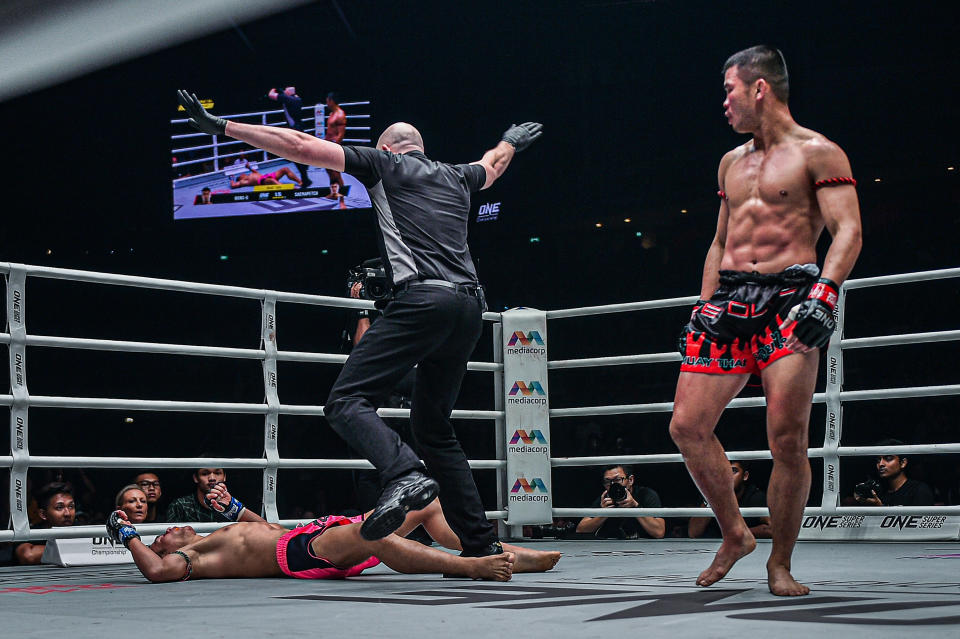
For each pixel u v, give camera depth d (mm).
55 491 5059
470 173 2883
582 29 12008
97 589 2598
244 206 12195
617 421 10656
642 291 12438
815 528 4227
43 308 12922
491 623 1680
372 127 12172
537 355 4816
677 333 12086
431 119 12211
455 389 2814
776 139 2262
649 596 2104
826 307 2043
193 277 13094
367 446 2484
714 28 11734
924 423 9867
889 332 11320
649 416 10531
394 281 2625
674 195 12070
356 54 12195
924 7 11102
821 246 10562
